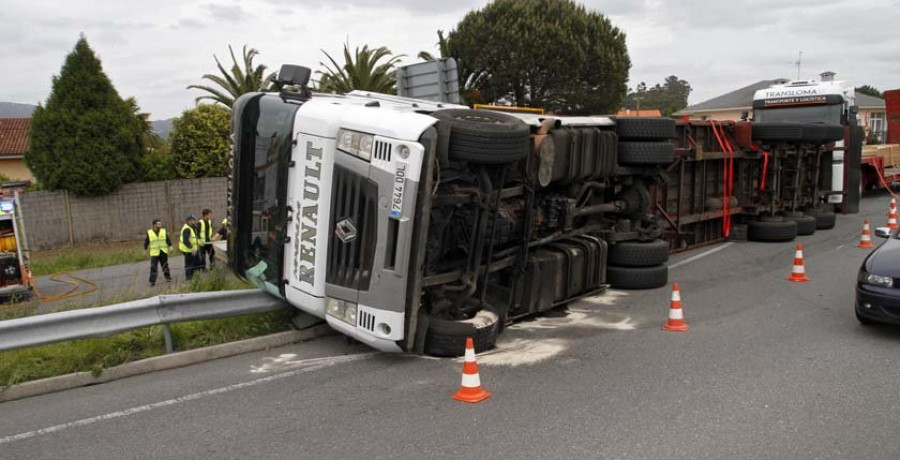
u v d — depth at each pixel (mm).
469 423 5414
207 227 15727
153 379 6586
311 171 6941
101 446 5059
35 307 10180
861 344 7504
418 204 6480
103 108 25484
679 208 12992
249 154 7707
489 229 7578
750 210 15211
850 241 15391
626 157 10031
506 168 7297
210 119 28578
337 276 6875
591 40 35625
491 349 7480
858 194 20469
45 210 24297
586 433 5203
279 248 7305
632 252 10531
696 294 10273
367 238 6637
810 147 16391
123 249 23219
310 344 7648
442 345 7066
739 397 5934
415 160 6320
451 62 14406
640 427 5309
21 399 6109
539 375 6586
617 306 9562
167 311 7043
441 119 6836
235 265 7957
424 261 6895
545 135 8156
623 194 10742
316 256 6957
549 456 4812
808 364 6828
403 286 6527
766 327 8320
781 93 19344
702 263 12875
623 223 10742
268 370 6789
